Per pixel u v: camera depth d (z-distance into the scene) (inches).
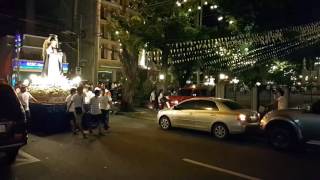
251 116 506.9
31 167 329.7
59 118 543.8
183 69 1096.2
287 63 1001.5
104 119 558.9
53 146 431.5
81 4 1347.2
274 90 683.4
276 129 438.3
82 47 1304.1
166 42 974.4
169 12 961.5
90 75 1278.3
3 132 321.7
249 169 334.0
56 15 1499.8
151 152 401.1
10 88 337.7
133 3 978.7
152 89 1042.7
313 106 419.2
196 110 548.4
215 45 863.7
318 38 773.3
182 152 404.2
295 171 330.6
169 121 582.9
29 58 1056.2
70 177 297.4
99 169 324.2
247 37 830.5
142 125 643.5
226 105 525.0
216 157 382.9
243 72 908.0
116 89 1120.8
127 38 912.9
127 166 336.2
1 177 295.6
